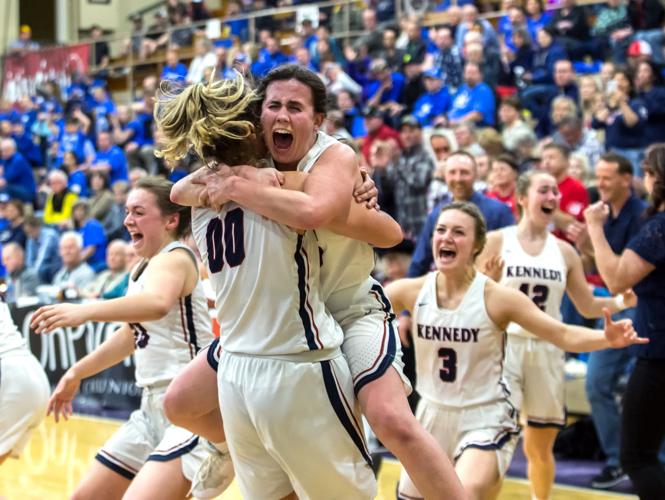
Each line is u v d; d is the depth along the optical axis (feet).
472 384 11.70
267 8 44.98
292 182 8.20
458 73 31.60
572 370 20.45
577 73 30.37
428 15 36.63
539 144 25.98
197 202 8.48
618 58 29.71
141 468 10.68
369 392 8.46
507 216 17.20
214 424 9.52
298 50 36.83
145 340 11.03
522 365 14.88
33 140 45.34
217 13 52.44
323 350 8.40
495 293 11.69
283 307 8.27
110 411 24.30
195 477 10.04
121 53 49.37
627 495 16.24
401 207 24.48
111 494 10.84
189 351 11.08
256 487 8.89
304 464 8.39
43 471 18.08
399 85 32.60
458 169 17.19
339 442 8.42
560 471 18.02
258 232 8.24
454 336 11.72
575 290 15.28
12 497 16.15
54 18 61.26
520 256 15.29
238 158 8.31
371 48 35.35
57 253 31.78
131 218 11.14
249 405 8.36
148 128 40.78
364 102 34.30
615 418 16.93
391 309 9.30
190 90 8.29
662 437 12.66
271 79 8.42
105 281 25.46
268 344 8.30
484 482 10.88
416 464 8.30
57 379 24.64
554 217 18.95
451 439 11.76
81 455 19.45
